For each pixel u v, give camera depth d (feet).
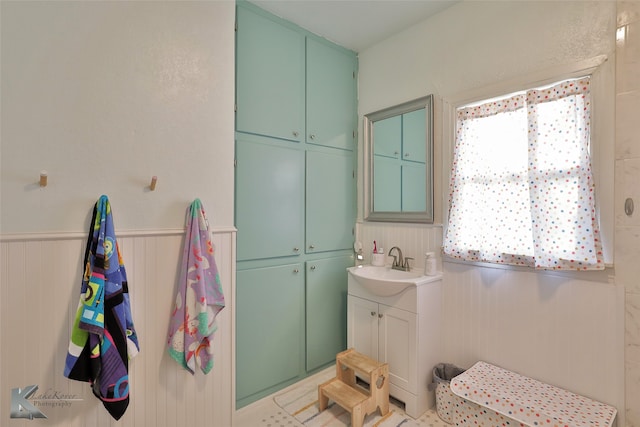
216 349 5.24
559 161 5.24
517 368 5.83
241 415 6.36
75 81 4.17
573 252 5.05
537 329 5.59
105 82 4.37
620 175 4.73
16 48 3.82
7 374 3.79
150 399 4.67
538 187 5.38
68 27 4.12
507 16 5.95
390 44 8.03
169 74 4.90
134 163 4.59
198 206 4.94
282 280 7.23
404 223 7.66
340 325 8.46
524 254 5.64
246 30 6.56
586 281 5.07
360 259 8.62
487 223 6.11
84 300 3.88
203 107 5.23
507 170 5.90
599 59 4.86
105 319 3.98
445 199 6.87
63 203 4.09
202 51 5.23
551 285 5.44
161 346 4.76
